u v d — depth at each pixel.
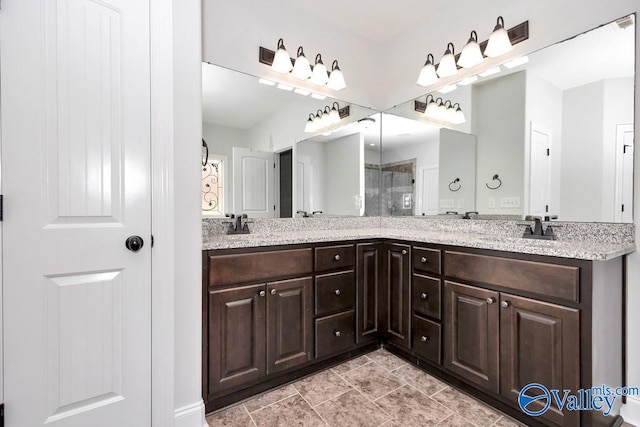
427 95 2.40
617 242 1.46
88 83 1.09
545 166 1.74
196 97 1.31
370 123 2.71
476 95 2.09
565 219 1.66
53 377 1.05
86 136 1.09
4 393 0.98
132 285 1.18
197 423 1.31
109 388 1.14
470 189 2.13
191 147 1.30
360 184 2.66
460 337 1.58
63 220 1.06
